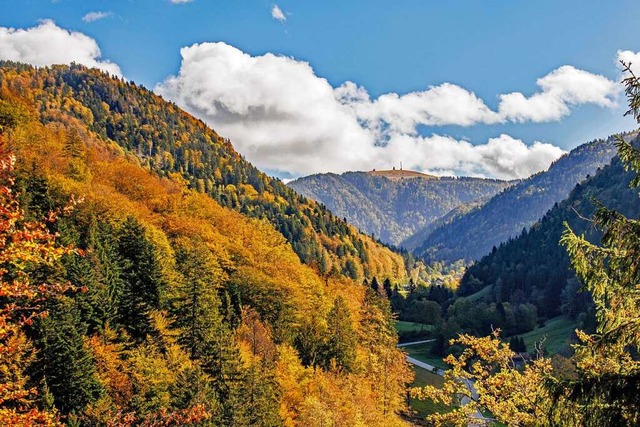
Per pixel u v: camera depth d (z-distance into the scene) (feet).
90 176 306.96
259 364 176.35
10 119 298.35
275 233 437.58
